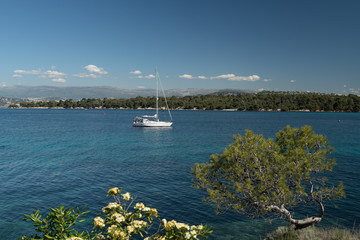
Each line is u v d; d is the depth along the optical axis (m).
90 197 19.50
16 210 16.88
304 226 11.55
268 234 12.94
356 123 116.94
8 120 124.38
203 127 90.81
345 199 18.53
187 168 29.31
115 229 5.42
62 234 5.20
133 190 21.36
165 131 77.00
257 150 10.63
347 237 11.04
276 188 9.98
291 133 10.68
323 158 10.26
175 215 16.45
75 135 64.81
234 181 10.62
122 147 45.75
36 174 26.06
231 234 13.97
